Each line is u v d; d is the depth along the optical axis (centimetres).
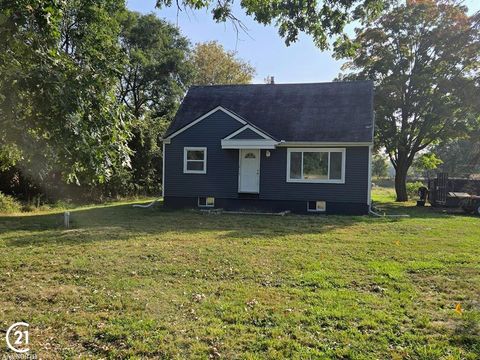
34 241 933
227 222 1318
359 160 1619
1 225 1201
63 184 1964
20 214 1537
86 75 352
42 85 316
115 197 2278
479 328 436
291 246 890
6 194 1811
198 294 547
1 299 528
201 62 4088
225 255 789
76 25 605
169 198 1809
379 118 2408
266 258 766
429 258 771
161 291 562
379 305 505
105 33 645
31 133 339
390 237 1026
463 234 1084
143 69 3050
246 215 1543
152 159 2616
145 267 693
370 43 2492
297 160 1688
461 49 2097
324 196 1661
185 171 1791
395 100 2386
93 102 352
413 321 455
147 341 403
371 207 1825
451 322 454
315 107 1817
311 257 775
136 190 2461
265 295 543
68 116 328
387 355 375
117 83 416
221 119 1745
